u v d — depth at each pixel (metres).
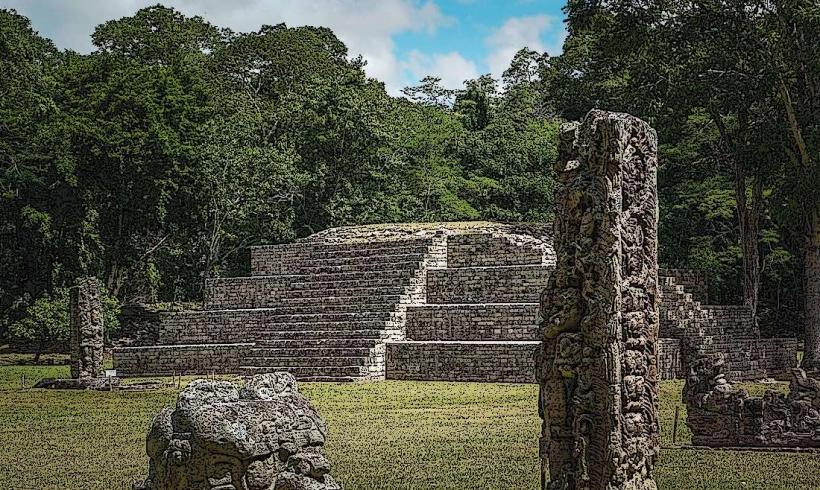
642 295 10.37
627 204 10.34
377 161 65.50
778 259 50.97
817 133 38.97
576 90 53.19
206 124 58.34
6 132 51.19
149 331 55.81
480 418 25.78
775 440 19.31
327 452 19.66
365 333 42.56
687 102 41.41
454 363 40.22
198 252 61.59
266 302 50.97
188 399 10.09
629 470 10.02
